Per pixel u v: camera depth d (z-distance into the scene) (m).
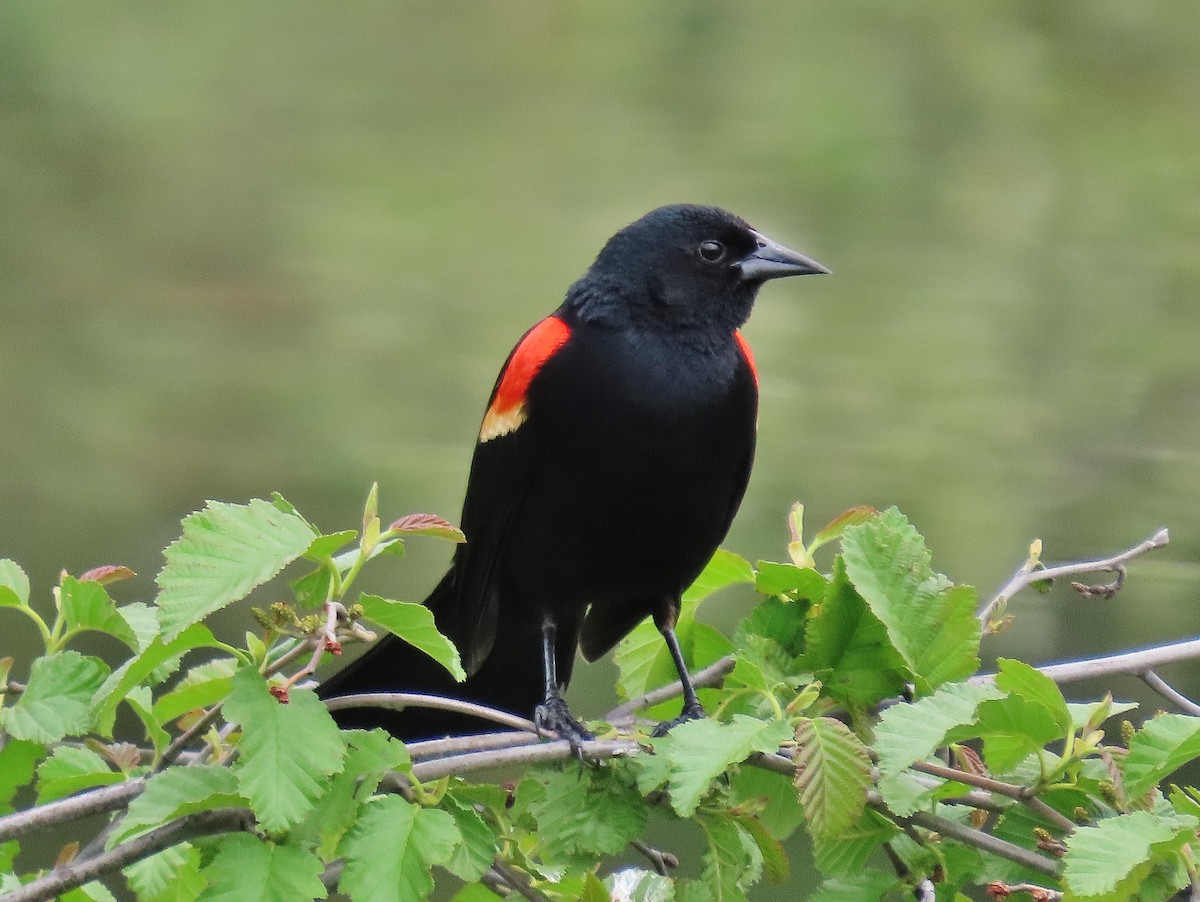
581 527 4.42
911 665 4.31
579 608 4.44
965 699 4.27
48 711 4.28
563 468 4.42
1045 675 4.27
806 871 4.57
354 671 4.39
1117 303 4.59
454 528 4.27
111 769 4.31
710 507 4.42
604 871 4.53
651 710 4.39
